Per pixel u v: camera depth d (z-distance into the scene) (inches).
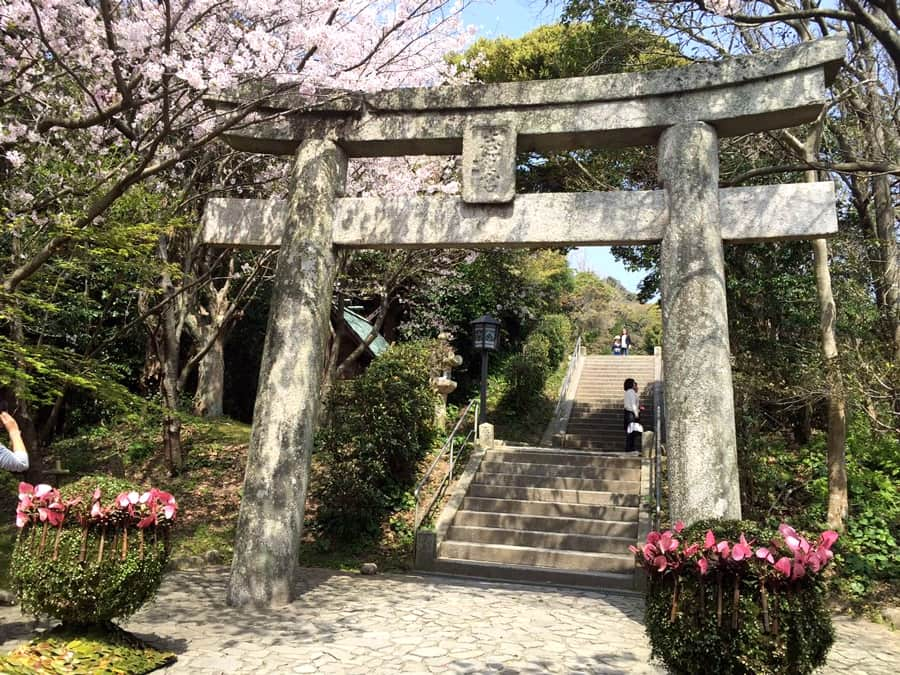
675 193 252.7
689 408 236.2
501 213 266.8
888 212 390.9
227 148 404.8
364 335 714.8
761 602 135.8
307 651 197.2
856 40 377.7
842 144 407.2
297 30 241.9
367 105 277.9
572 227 261.0
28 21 230.8
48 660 160.7
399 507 403.9
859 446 406.6
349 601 263.1
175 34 235.6
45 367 222.2
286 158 414.3
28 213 282.5
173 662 182.1
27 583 166.6
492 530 368.5
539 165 569.3
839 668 208.4
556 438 625.6
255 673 177.2
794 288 425.7
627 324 1357.0
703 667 137.7
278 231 278.2
